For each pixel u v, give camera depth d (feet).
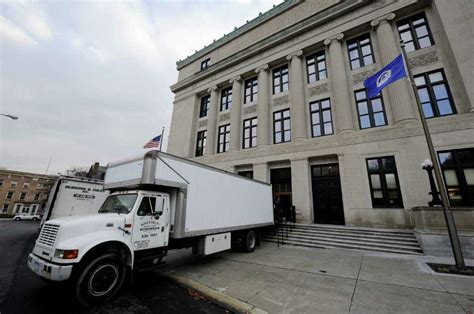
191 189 22.27
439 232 28.14
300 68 57.41
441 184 23.65
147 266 18.78
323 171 49.80
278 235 38.91
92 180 41.24
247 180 33.17
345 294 15.79
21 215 138.10
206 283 18.01
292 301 14.64
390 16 47.01
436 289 16.58
